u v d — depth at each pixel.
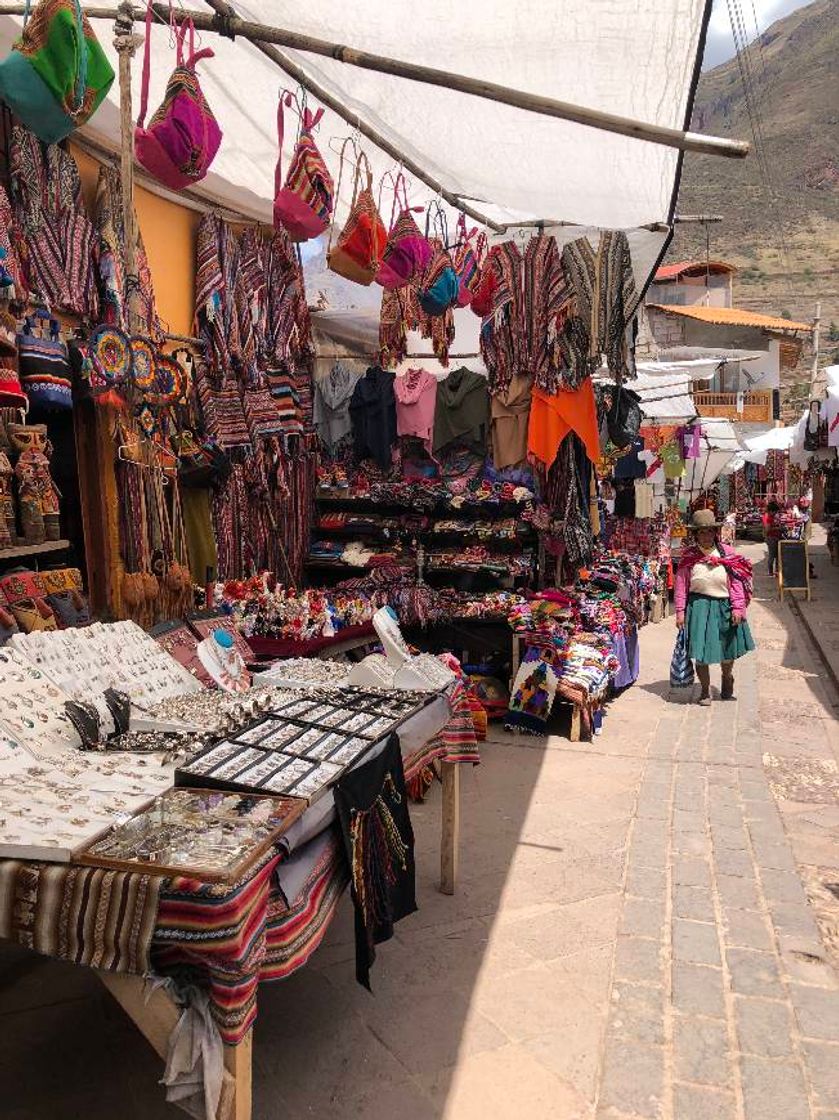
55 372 3.85
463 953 3.47
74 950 1.93
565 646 6.71
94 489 4.73
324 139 5.03
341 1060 2.79
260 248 5.95
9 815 2.16
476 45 3.54
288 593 6.45
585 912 3.82
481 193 5.50
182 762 2.64
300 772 2.58
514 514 7.91
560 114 2.74
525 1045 2.88
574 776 5.73
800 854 4.58
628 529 12.84
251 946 1.95
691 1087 2.66
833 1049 2.85
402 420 7.93
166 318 5.33
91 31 2.73
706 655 7.77
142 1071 2.72
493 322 6.07
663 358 22.88
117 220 4.50
